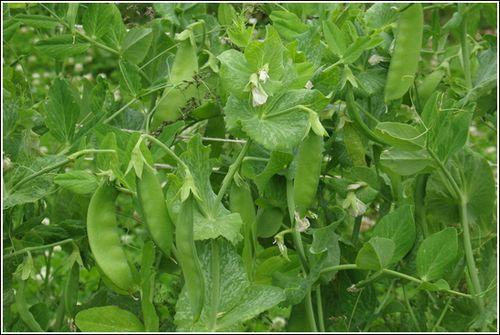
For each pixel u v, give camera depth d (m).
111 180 0.77
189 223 0.74
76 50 0.94
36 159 0.83
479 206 0.90
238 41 0.79
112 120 0.95
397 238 0.82
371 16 0.94
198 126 1.01
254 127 0.77
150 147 0.89
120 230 1.22
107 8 0.94
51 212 0.92
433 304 0.95
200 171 0.77
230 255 0.78
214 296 0.76
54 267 1.24
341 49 0.86
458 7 0.94
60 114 0.87
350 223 1.00
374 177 0.89
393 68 0.90
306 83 0.80
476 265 0.95
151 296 0.78
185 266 0.74
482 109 0.98
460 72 1.01
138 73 0.93
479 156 0.90
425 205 0.92
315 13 1.02
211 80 0.93
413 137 0.84
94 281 1.20
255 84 0.75
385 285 0.98
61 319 0.87
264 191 0.86
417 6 0.89
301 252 0.83
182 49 0.91
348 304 0.89
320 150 0.79
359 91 0.90
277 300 0.76
